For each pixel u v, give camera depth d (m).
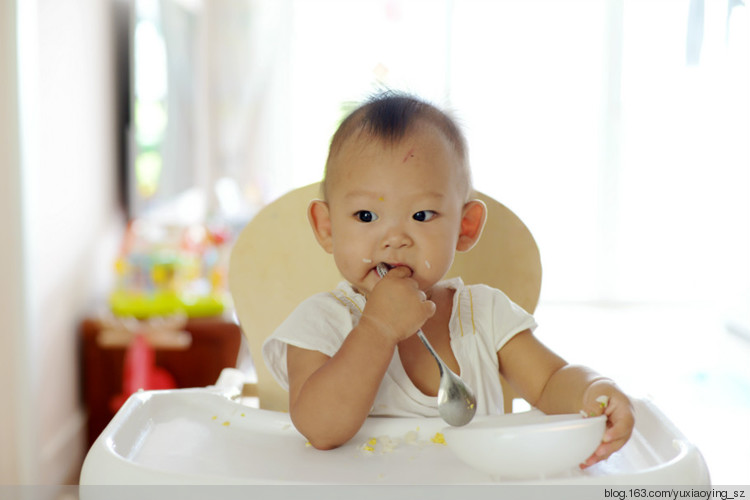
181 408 0.75
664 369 2.87
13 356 1.91
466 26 4.26
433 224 0.74
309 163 4.20
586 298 4.38
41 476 1.98
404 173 0.73
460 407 0.66
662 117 4.25
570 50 4.29
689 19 4.12
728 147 4.14
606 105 4.27
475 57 4.29
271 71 3.91
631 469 0.63
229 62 3.75
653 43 4.20
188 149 3.31
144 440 0.69
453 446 0.57
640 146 4.29
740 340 3.04
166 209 3.00
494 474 0.56
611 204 4.32
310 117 4.18
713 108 4.16
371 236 0.74
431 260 0.74
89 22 2.48
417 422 0.72
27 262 1.90
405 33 4.23
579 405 0.70
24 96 1.87
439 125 0.76
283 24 3.96
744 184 4.09
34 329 1.94
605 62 4.25
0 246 1.89
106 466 0.57
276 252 1.01
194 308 2.33
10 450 1.91
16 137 1.86
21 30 1.85
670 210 4.30
